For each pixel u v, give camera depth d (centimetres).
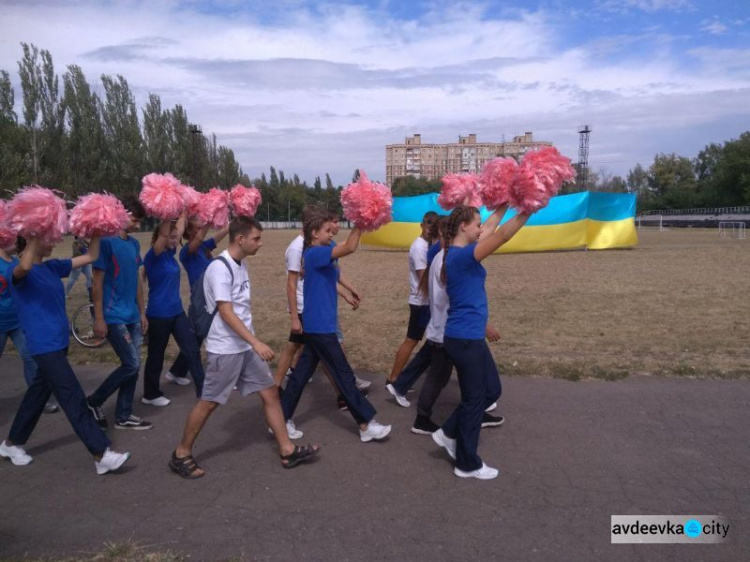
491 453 456
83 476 425
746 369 657
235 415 551
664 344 795
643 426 505
